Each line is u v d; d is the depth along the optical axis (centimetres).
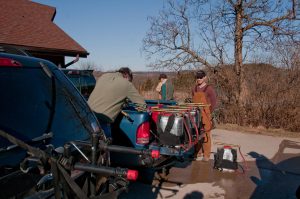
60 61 1419
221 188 550
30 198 208
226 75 1297
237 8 1382
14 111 241
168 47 1540
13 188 205
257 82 1181
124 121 504
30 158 208
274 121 1127
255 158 754
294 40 1224
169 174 615
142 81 1625
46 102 272
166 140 500
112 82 481
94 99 479
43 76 285
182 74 1430
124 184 262
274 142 930
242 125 1164
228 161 634
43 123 258
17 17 1378
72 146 252
